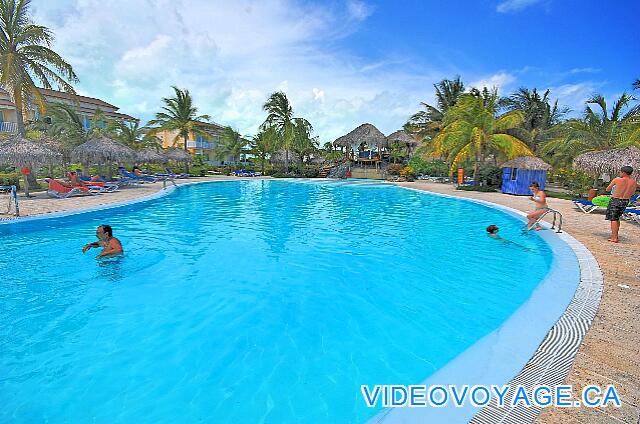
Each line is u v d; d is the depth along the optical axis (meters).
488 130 24.30
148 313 5.25
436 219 13.34
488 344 3.57
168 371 3.82
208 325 4.87
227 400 3.36
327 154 47.22
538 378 2.96
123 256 8.04
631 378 2.91
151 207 15.55
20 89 17.62
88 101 41.62
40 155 15.28
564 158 25.69
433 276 6.88
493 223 12.56
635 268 6.07
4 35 17.52
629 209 11.57
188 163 34.81
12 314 5.18
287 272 7.10
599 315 4.14
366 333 4.66
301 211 15.32
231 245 9.27
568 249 7.45
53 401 3.34
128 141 31.98
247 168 43.59
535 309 4.34
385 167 42.75
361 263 7.73
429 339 4.48
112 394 3.45
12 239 9.43
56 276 6.74
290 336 4.58
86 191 16.81
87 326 4.82
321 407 3.24
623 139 20.03
